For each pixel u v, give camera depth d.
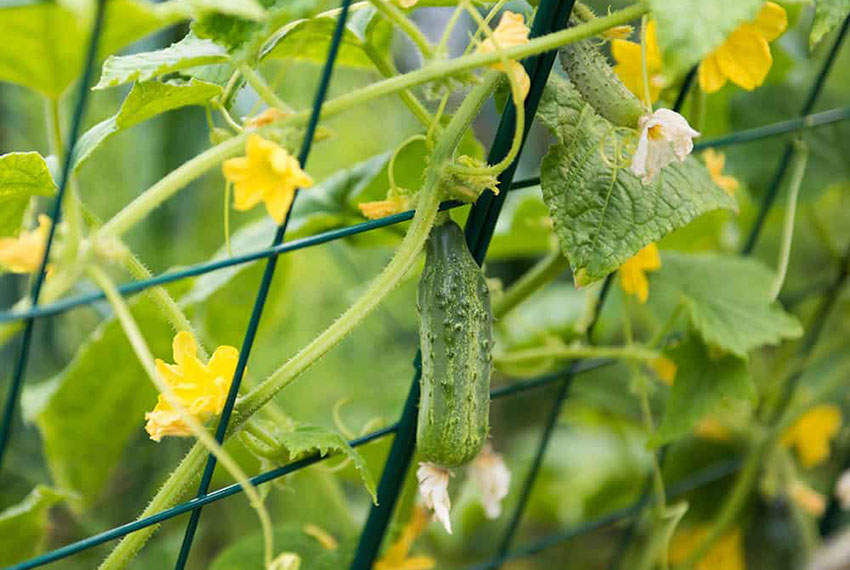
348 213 1.07
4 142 1.33
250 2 0.79
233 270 1.07
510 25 0.87
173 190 0.83
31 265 0.81
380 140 1.57
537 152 1.74
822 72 1.03
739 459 1.19
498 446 1.79
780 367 1.18
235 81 0.91
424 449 0.87
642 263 0.97
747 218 1.23
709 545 1.15
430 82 0.88
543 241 1.15
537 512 1.54
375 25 0.93
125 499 1.40
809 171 1.14
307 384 1.48
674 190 0.91
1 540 1.00
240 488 0.89
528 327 1.10
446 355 0.87
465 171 0.87
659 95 1.00
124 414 1.13
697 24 0.80
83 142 0.89
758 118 1.15
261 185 0.82
